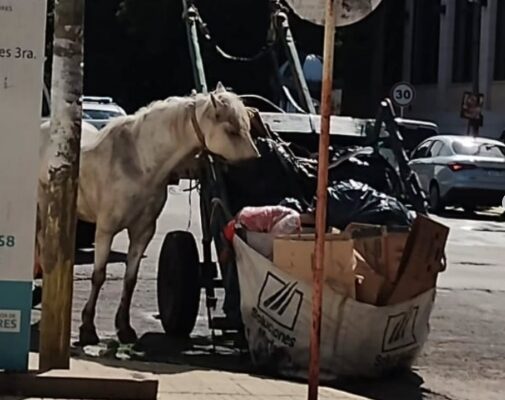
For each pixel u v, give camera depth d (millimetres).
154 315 12125
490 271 17547
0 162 7656
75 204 8055
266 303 9156
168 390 8320
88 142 10289
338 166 11109
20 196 7703
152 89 49094
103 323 11422
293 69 13055
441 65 51094
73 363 8812
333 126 11656
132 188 9977
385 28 53250
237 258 9430
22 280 7762
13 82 7637
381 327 9086
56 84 7988
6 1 7586
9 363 7812
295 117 11656
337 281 8906
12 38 7621
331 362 9008
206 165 10477
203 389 8438
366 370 9203
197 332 11281
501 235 23875
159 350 10258
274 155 10766
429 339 11617
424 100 52750
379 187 11188
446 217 27688
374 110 52375
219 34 45094
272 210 9578
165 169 10016
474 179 27109
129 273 10352
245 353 10211
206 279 10969
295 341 9008
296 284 8938
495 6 46656
